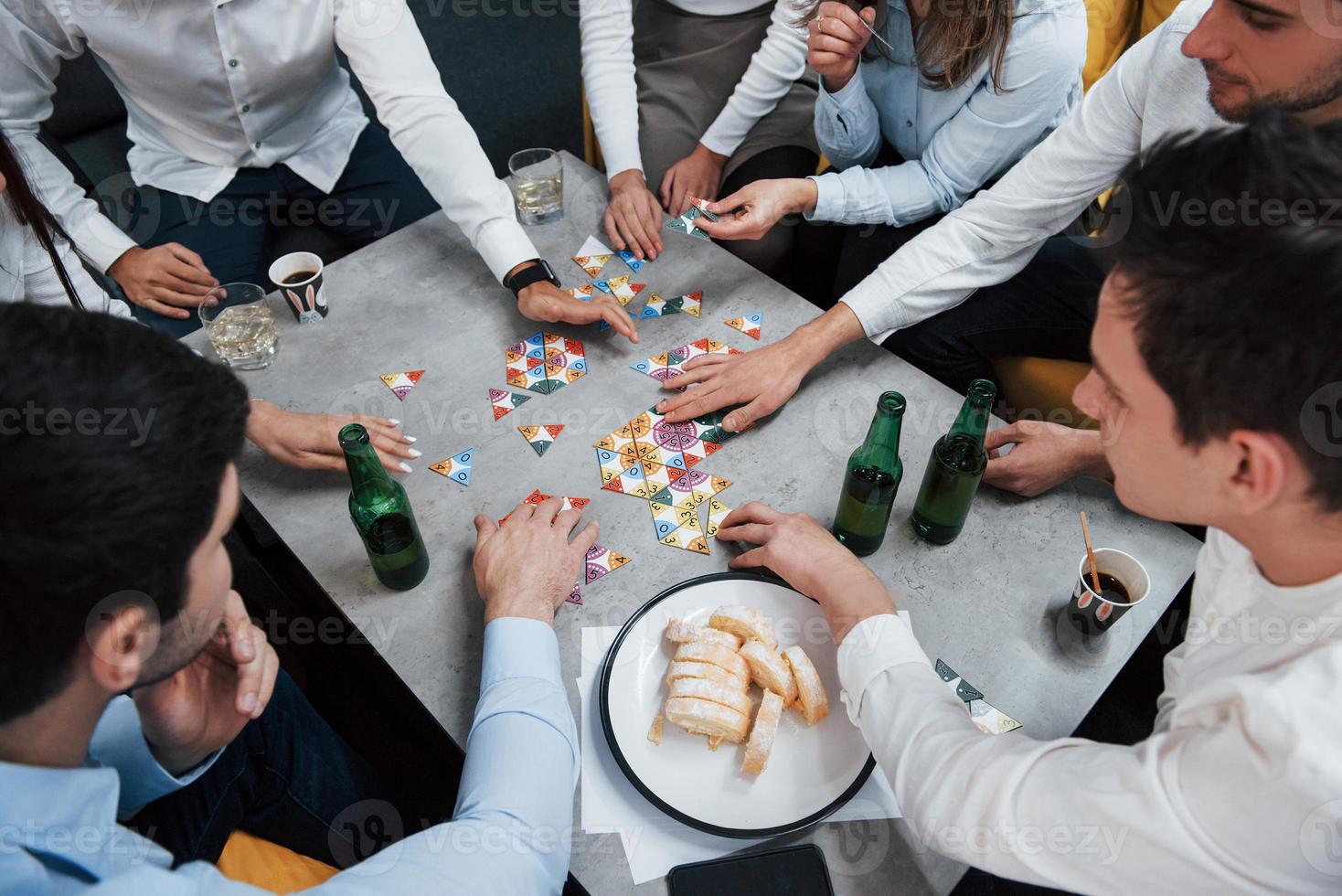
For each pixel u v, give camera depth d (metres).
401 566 1.01
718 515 1.11
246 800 0.99
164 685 0.81
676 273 1.47
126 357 0.51
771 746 0.84
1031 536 1.09
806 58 1.69
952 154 1.58
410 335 1.36
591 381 1.29
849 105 1.69
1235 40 0.93
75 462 0.47
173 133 1.90
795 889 0.80
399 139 1.53
